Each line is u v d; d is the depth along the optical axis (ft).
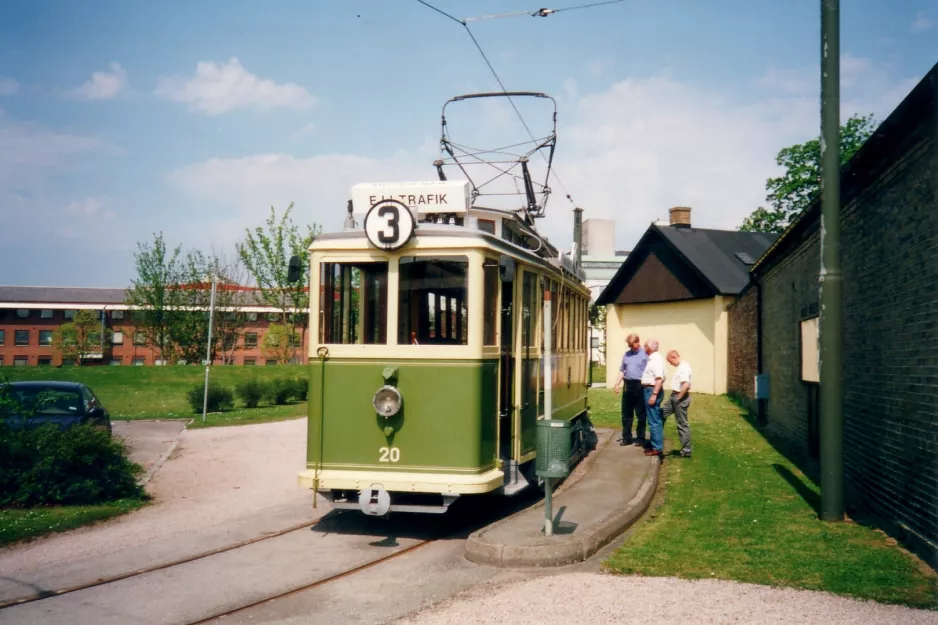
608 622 17.87
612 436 51.57
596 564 23.53
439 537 27.58
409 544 26.55
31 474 32.58
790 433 48.24
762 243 100.89
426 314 27.09
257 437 58.95
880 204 27.96
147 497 36.35
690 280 93.86
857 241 31.27
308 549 26.05
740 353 75.56
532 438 31.94
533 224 37.45
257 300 170.40
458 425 26.50
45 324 232.94
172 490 38.47
